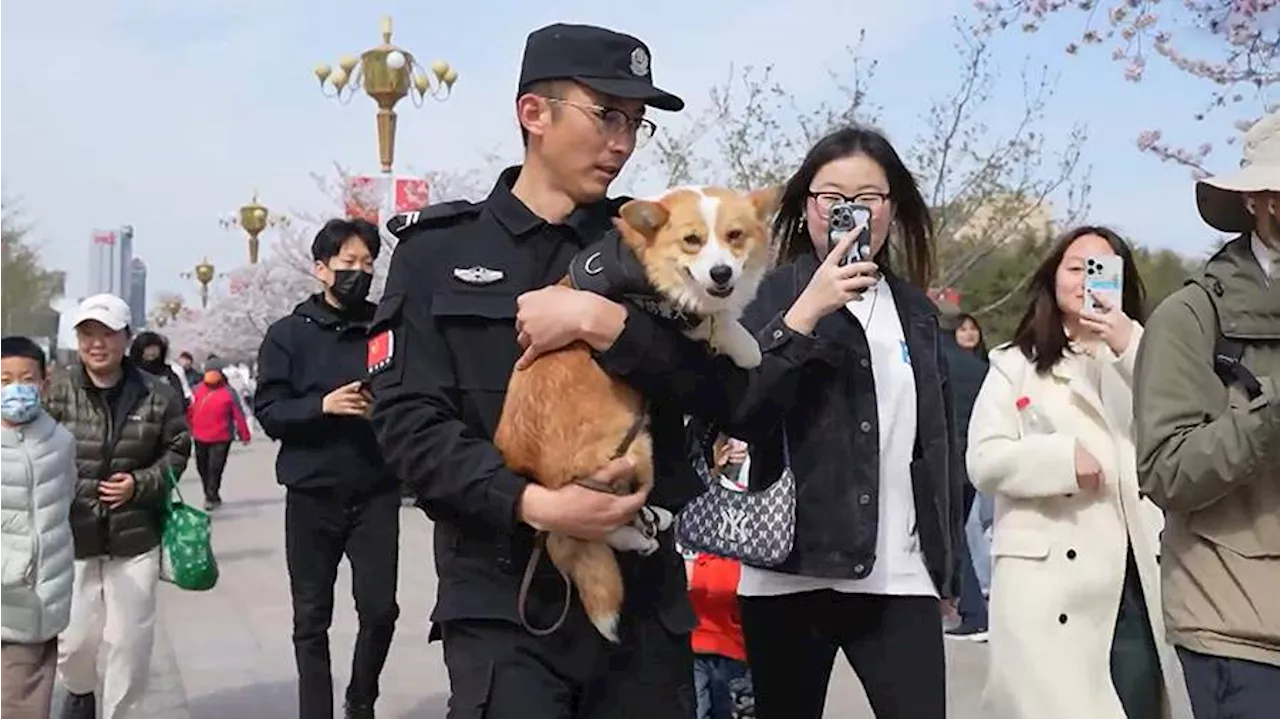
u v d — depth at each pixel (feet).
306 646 19.79
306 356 20.27
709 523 12.43
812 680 12.99
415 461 9.48
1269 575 11.09
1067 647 14.84
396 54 71.26
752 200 10.65
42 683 17.48
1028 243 77.10
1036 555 15.11
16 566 17.11
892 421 12.79
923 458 12.88
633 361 9.41
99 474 19.49
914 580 12.66
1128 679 15.01
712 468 12.67
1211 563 11.28
